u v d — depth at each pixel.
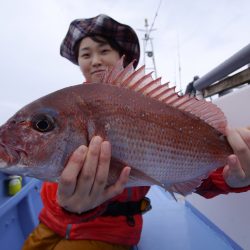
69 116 0.36
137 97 0.39
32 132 0.36
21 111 0.37
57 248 0.52
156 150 0.40
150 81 0.41
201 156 0.43
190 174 0.43
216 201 0.72
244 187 0.49
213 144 0.43
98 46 0.65
